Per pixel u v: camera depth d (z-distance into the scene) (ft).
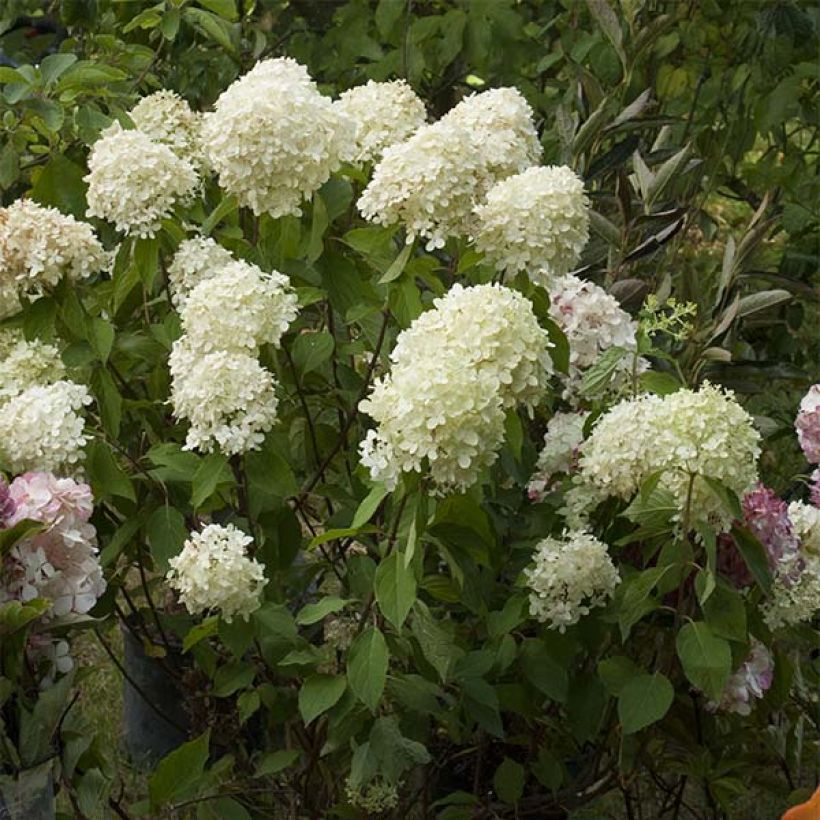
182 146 8.58
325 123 7.79
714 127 12.66
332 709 7.83
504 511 8.45
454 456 7.01
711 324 9.45
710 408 7.46
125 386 8.34
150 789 7.48
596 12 10.21
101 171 7.87
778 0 11.08
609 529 8.19
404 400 6.99
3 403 7.92
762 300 9.00
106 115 9.38
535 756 8.70
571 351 8.38
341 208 7.91
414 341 7.24
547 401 8.55
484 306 7.17
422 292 8.83
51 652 7.32
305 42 12.28
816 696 8.86
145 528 8.37
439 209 7.60
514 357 7.16
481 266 7.91
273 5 12.08
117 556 8.52
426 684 7.83
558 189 7.64
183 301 7.98
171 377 8.32
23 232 7.75
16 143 9.41
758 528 7.81
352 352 8.43
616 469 7.68
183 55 11.34
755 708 8.57
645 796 9.47
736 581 7.95
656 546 7.91
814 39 11.27
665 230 9.25
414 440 6.98
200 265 7.98
